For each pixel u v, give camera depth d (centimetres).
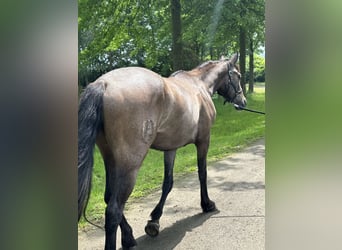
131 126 205
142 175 324
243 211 282
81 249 236
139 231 266
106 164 221
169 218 283
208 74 308
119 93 203
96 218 281
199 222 275
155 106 217
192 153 355
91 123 194
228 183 313
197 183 329
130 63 352
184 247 244
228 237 249
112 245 203
